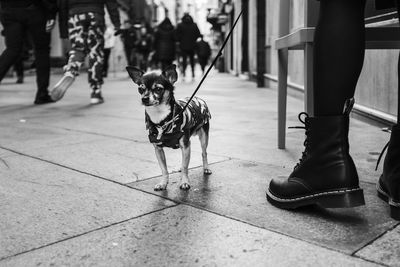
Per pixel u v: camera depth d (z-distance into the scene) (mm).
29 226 2105
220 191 2615
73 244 1895
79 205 2404
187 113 2627
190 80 15742
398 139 2131
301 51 8203
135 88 11570
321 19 2092
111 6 7457
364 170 3018
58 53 23500
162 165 2680
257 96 9078
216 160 3414
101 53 7516
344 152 2080
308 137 2215
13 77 16781
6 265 1709
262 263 1680
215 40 32094
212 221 2131
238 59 18438
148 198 2516
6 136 4527
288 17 3645
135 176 2986
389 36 2895
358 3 2037
